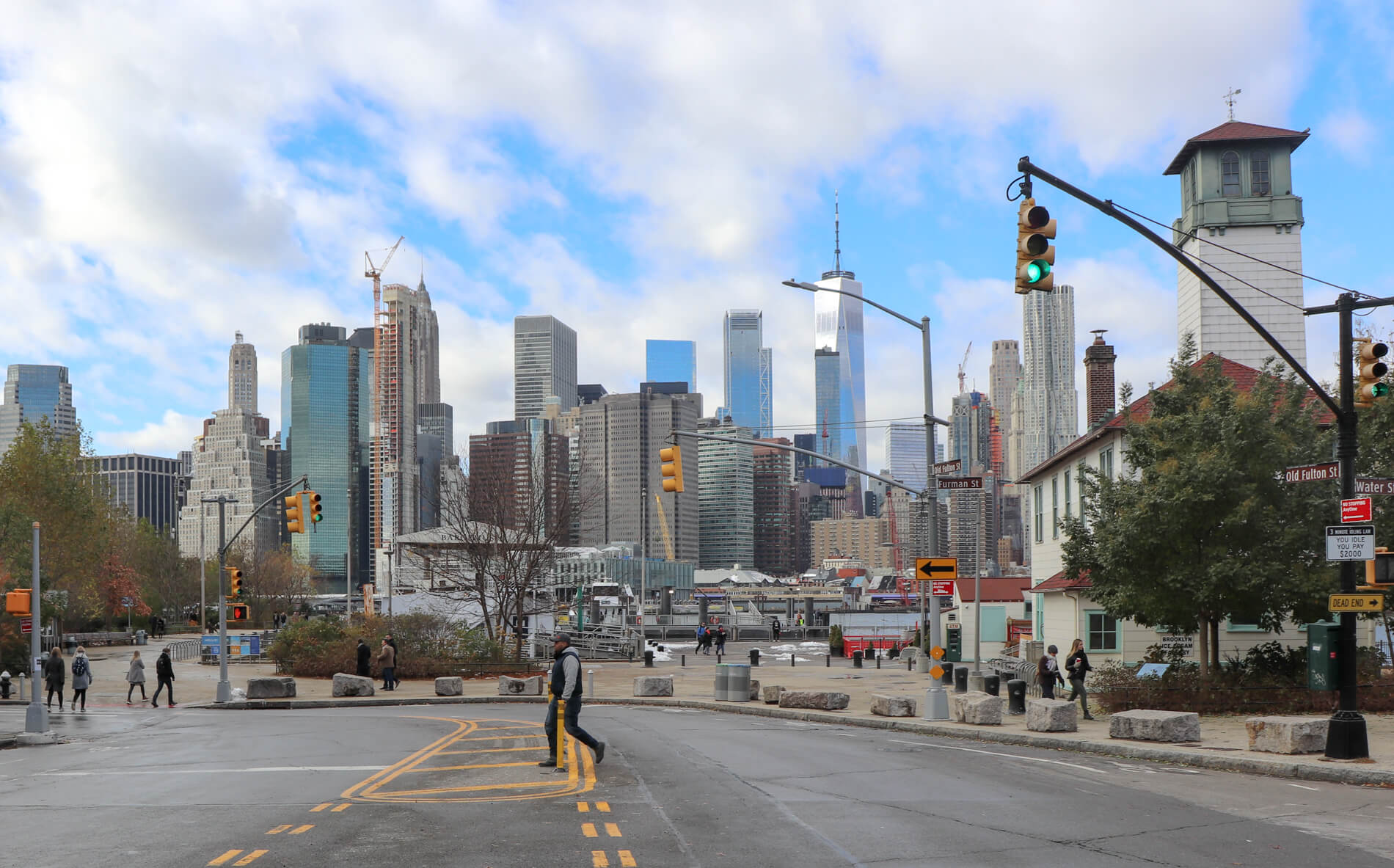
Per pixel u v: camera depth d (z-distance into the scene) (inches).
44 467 2442.2
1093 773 617.3
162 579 4143.7
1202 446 936.9
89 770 684.7
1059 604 1493.6
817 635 3629.4
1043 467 1630.2
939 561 963.3
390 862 373.7
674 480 1179.9
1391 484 655.1
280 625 3393.2
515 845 401.7
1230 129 1756.9
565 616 3479.3
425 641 1802.4
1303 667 967.6
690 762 650.2
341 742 826.8
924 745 772.6
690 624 4950.8
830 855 387.5
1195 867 374.9
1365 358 655.1
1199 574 920.9
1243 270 1720.0
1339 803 512.1
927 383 1108.5
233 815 476.4
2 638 1722.4
